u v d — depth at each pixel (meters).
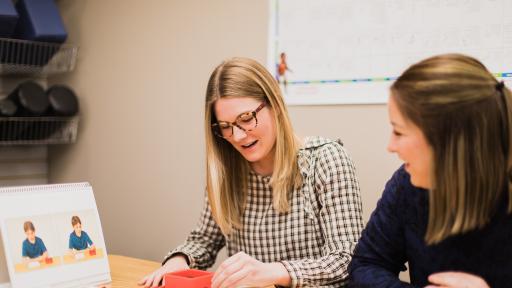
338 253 1.46
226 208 1.68
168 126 2.69
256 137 1.54
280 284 1.39
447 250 1.17
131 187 2.85
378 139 2.03
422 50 1.92
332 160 1.58
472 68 0.98
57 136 2.98
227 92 1.51
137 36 2.81
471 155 0.98
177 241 2.68
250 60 1.58
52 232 1.51
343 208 1.54
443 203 1.02
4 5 2.57
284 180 1.58
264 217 1.65
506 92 1.00
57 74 3.16
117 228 2.93
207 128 1.62
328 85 2.15
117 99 2.90
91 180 3.03
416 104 0.98
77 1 3.07
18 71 2.83
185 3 2.61
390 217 1.31
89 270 1.55
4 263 1.44
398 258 1.35
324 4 2.15
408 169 1.06
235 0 2.43
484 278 1.14
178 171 2.66
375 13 2.02
